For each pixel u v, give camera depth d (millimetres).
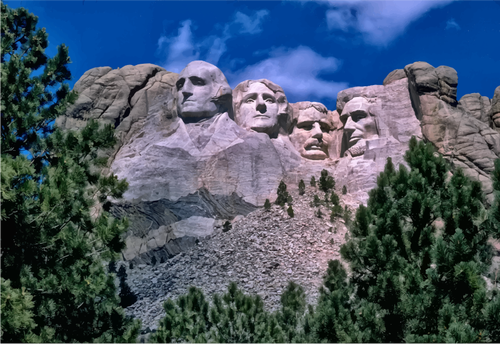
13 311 9961
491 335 9859
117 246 13703
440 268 10969
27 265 12531
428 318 11047
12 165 11414
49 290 12461
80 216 13219
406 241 12820
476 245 11797
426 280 11648
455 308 10672
